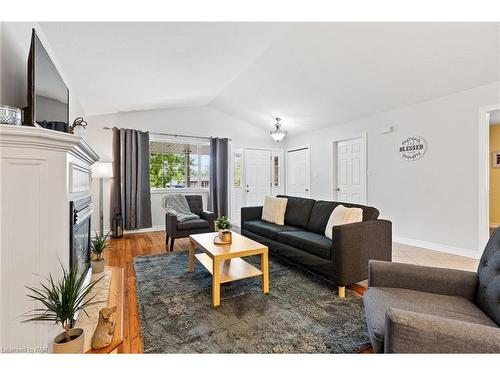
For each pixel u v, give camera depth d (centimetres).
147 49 255
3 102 156
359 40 280
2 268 131
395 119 416
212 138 566
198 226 368
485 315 117
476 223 325
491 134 512
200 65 328
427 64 296
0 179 129
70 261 162
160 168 525
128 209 467
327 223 282
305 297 215
